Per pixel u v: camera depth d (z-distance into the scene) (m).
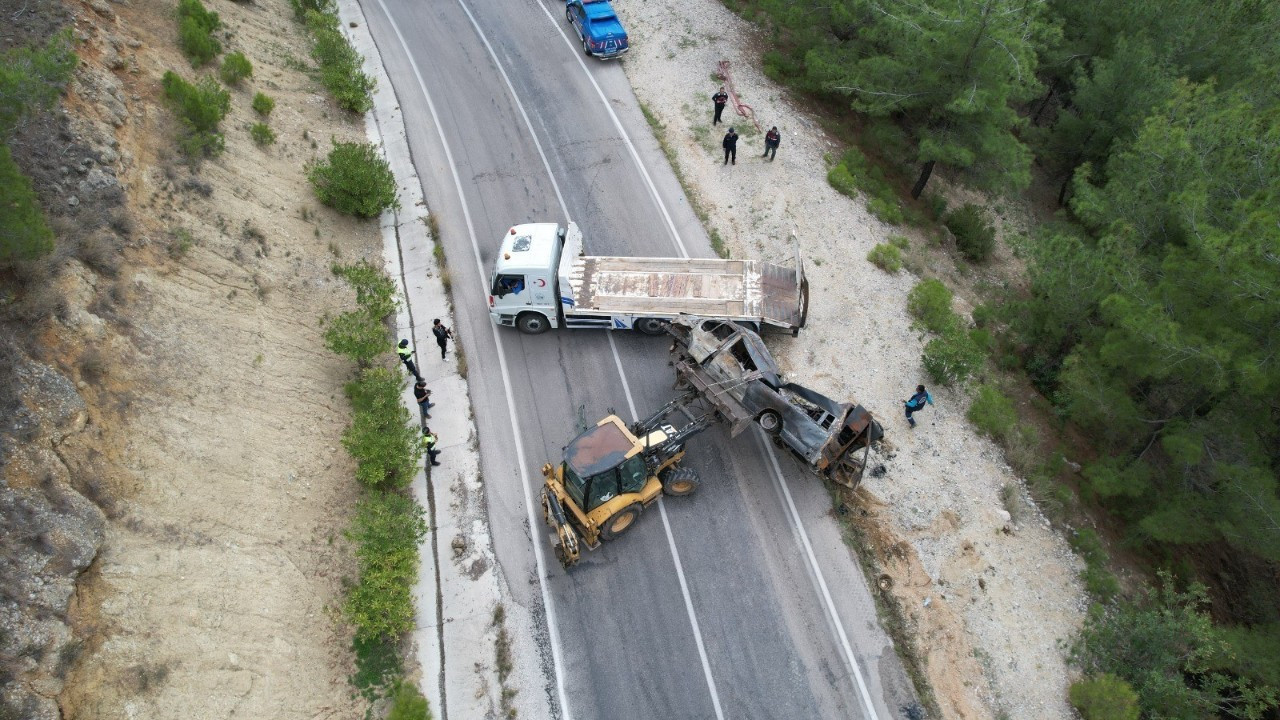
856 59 26.98
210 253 17.28
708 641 14.40
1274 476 16.78
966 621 14.89
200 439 14.40
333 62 25.31
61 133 15.66
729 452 17.45
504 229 22.31
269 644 13.05
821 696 13.76
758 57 29.69
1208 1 27.12
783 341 19.72
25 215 12.78
